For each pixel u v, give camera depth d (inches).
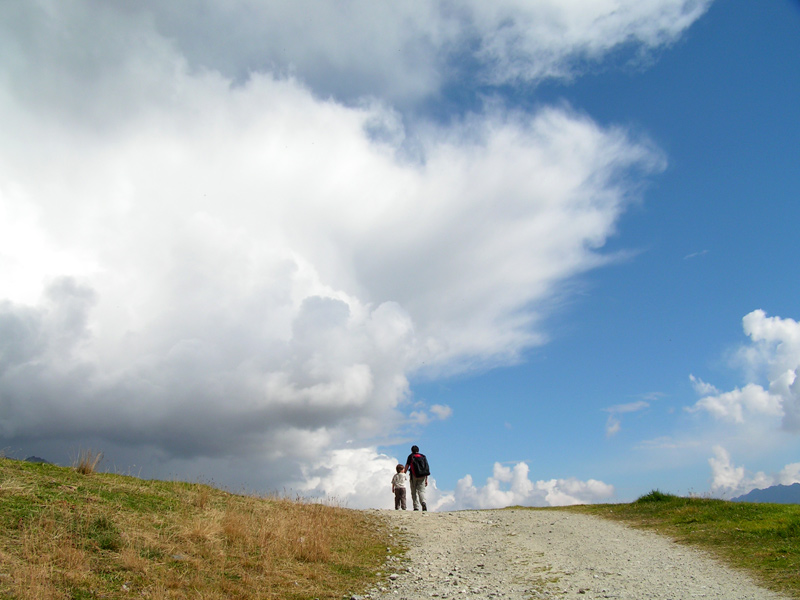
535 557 447.5
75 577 268.7
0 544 281.6
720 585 327.9
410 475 763.4
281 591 321.7
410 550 483.2
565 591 333.1
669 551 447.5
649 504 707.4
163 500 442.9
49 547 289.9
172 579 298.4
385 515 634.8
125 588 274.7
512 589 345.7
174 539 362.6
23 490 361.7
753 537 454.6
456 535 557.6
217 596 289.7
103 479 455.8
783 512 533.0
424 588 354.3
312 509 577.6
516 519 652.1
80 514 347.6
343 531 510.9
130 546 321.1
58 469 444.8
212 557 350.0
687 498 693.9
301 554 402.0
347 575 378.9
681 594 311.0
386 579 378.6
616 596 314.7
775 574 344.2
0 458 427.2
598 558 432.5
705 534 498.6
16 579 248.7
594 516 677.9
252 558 369.1
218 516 433.4
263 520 465.4
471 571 406.6
